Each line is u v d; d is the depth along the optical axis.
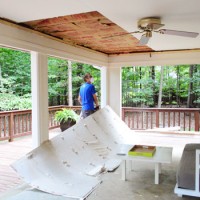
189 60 5.59
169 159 2.97
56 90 11.03
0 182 3.18
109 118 5.49
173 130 6.27
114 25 3.56
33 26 3.57
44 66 3.98
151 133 6.23
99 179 3.25
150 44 4.91
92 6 2.58
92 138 4.48
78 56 4.98
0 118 5.67
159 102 11.61
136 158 3.04
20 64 9.54
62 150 3.80
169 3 2.50
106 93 6.36
